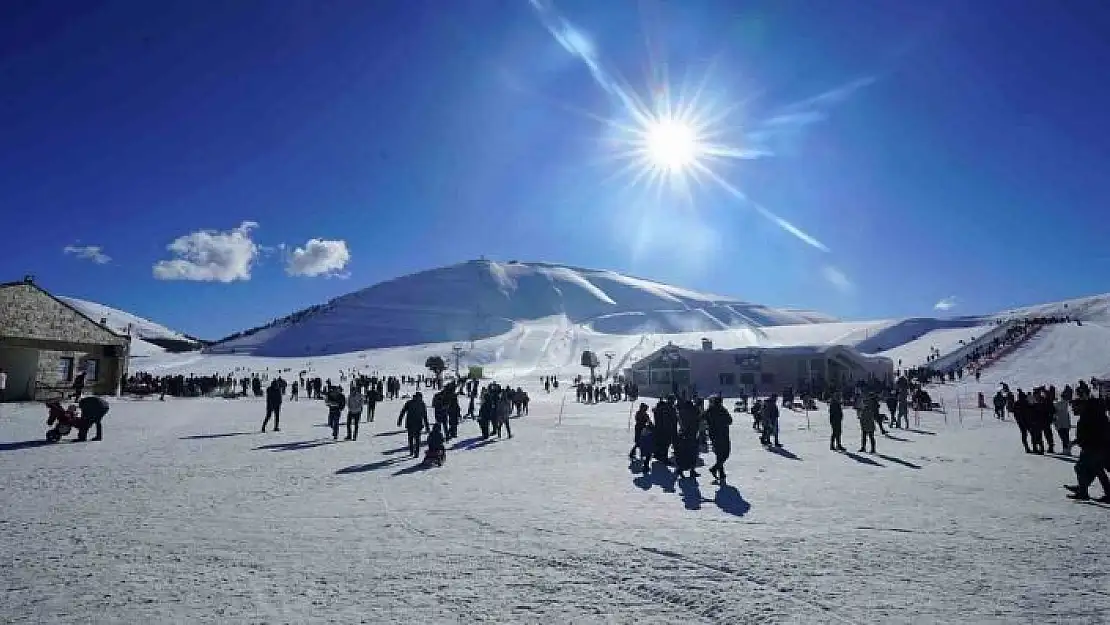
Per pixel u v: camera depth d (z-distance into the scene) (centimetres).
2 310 3316
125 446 1619
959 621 473
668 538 725
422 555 657
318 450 1588
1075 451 1698
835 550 673
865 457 1576
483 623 472
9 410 2656
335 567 615
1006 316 11994
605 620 478
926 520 822
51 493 993
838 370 6053
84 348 3781
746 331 13138
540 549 679
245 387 4912
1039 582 564
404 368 9988
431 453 1346
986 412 3419
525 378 8394
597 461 1456
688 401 1267
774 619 479
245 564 625
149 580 575
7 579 576
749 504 938
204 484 1087
